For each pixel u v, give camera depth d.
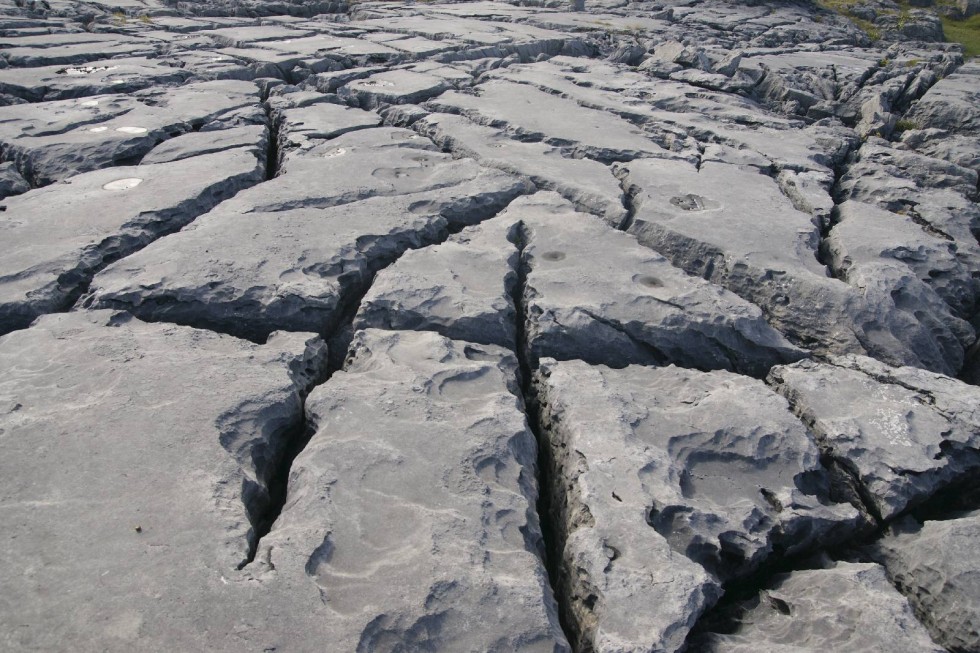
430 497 4.04
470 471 4.23
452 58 15.51
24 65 13.20
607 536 3.85
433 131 10.71
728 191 8.73
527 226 7.45
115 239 6.97
